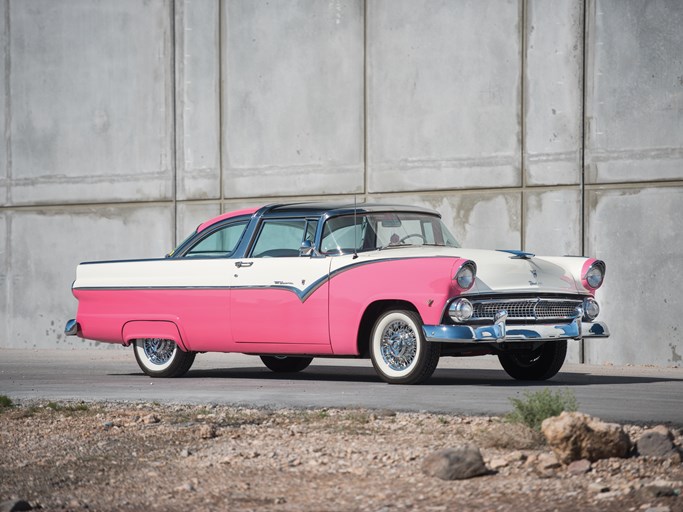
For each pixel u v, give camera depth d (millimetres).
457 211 19844
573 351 18703
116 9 23406
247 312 14023
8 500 7160
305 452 8516
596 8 18594
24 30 24484
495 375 15336
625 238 18344
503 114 19422
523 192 19250
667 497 6664
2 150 24703
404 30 20328
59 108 24062
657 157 18094
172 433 9453
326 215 13734
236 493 7363
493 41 19516
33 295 24266
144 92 23062
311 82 21234
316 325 13461
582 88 18703
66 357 20375
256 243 14227
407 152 20312
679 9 17938
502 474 7527
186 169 22531
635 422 9500
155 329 14914
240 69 21953
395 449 8469
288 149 21453
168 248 22734
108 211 23453
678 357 17844
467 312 12352
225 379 14641
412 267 12734
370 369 16828
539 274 13086
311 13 21234
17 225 24484
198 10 22438
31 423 10258
